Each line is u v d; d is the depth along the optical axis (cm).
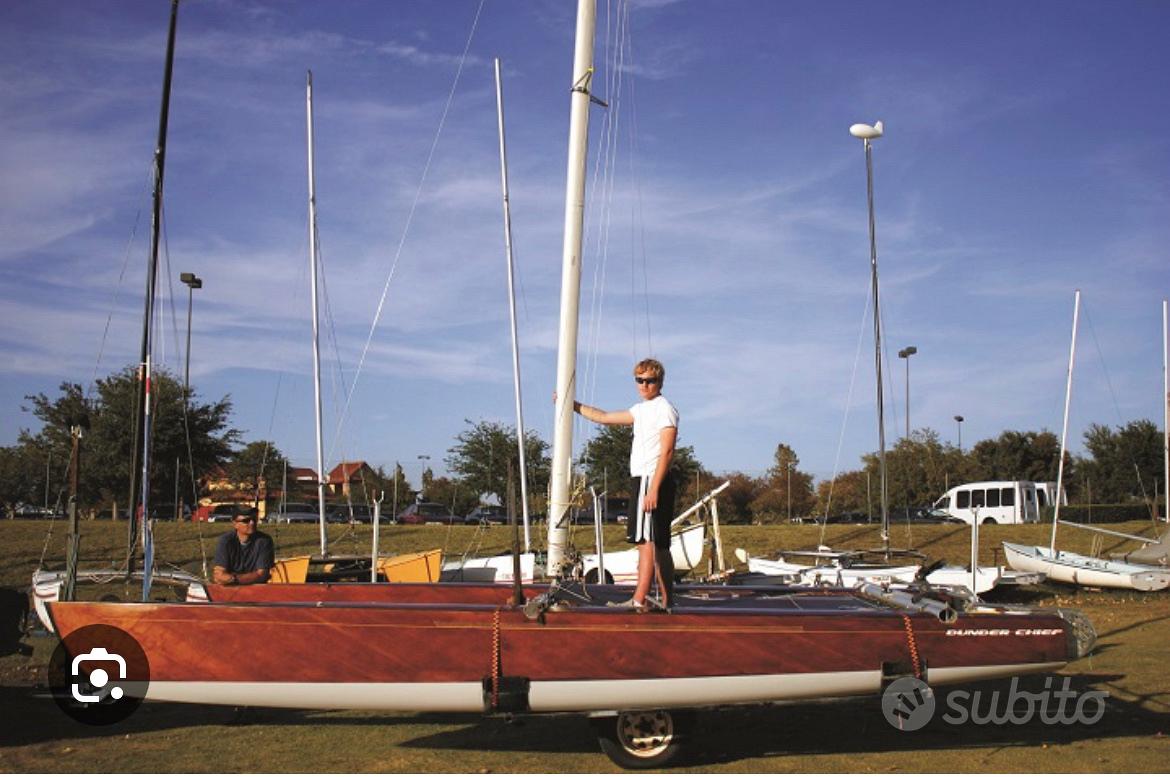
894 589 751
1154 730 775
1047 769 644
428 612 622
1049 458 5950
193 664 615
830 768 652
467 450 3862
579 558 947
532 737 748
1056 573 1995
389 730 775
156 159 1703
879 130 2297
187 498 3847
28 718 810
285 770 639
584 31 966
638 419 684
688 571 1491
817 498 5703
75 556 760
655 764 649
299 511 3903
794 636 644
